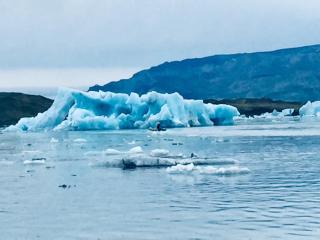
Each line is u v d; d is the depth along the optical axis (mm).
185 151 60938
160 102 118062
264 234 22297
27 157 59875
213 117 129125
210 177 38594
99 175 41594
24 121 131500
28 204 30438
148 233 23109
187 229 23562
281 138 77812
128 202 30125
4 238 23016
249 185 34625
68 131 118375
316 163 46156
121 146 72375
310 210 26531
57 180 39750
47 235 23359
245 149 61625
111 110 122062
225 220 24969
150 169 44250
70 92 122438
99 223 25203
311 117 181125
